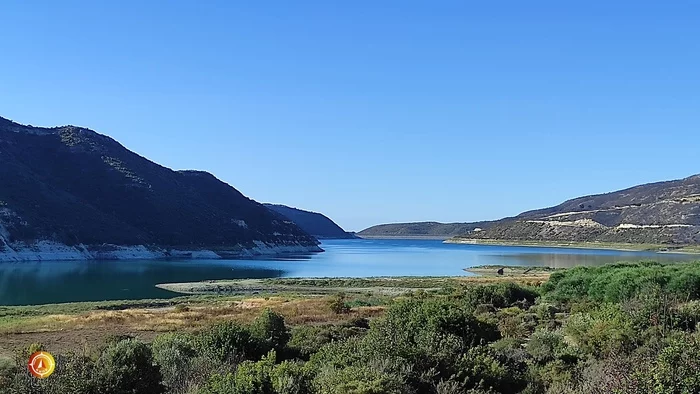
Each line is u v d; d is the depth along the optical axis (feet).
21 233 468.75
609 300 95.61
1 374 39.14
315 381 35.73
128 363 39.32
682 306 54.34
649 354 36.50
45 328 120.98
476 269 397.19
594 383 33.68
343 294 218.18
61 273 355.56
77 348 87.66
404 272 390.42
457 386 36.78
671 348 29.30
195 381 42.42
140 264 452.35
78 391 35.14
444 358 40.42
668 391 26.78
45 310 177.58
